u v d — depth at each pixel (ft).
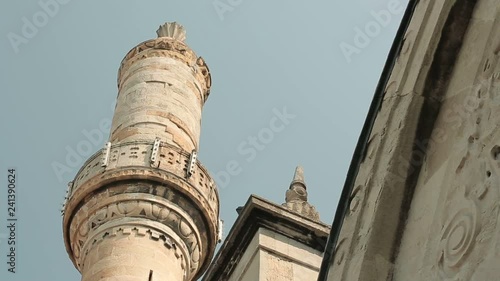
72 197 65.31
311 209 57.16
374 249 23.85
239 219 52.80
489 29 24.34
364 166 26.43
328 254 26.12
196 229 65.00
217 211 68.13
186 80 77.71
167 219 63.52
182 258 63.16
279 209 52.44
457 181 22.57
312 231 52.49
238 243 52.49
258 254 50.19
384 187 24.72
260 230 51.49
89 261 60.90
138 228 62.23
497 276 18.81
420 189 24.44
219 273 53.16
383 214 24.36
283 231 52.01
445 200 22.66
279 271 49.65
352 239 24.81
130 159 66.23
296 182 61.87
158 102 73.56
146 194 64.08
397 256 23.73
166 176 65.05
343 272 24.43
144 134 69.97
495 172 20.85
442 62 25.82
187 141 71.87
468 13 25.67
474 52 24.86
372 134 26.81
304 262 50.83
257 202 52.03
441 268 21.27
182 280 62.39
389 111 26.35
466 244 20.57
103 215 63.31
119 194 64.18
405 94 26.21
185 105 75.00
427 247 22.39
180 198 65.10
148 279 58.75
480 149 22.02
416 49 26.58
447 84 25.66
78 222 64.23
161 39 80.69
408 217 24.29
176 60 79.05
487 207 20.59
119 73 80.69
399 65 27.17
